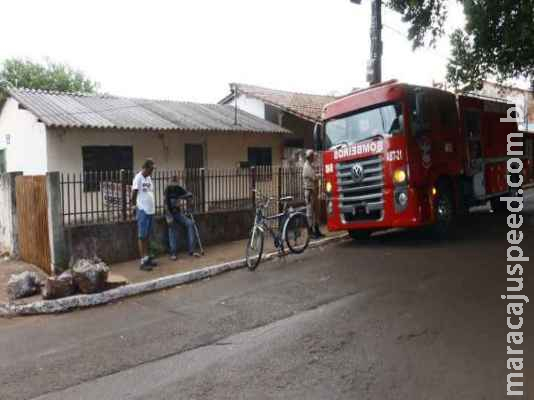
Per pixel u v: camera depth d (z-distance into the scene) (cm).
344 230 1094
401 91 939
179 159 1625
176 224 1012
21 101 1398
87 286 721
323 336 507
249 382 414
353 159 996
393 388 387
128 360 481
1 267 942
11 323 646
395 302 602
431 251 892
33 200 934
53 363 485
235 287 747
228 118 1798
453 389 380
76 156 1389
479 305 570
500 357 432
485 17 1155
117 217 959
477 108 1201
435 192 988
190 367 455
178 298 712
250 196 1198
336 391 388
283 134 1839
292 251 950
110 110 1542
